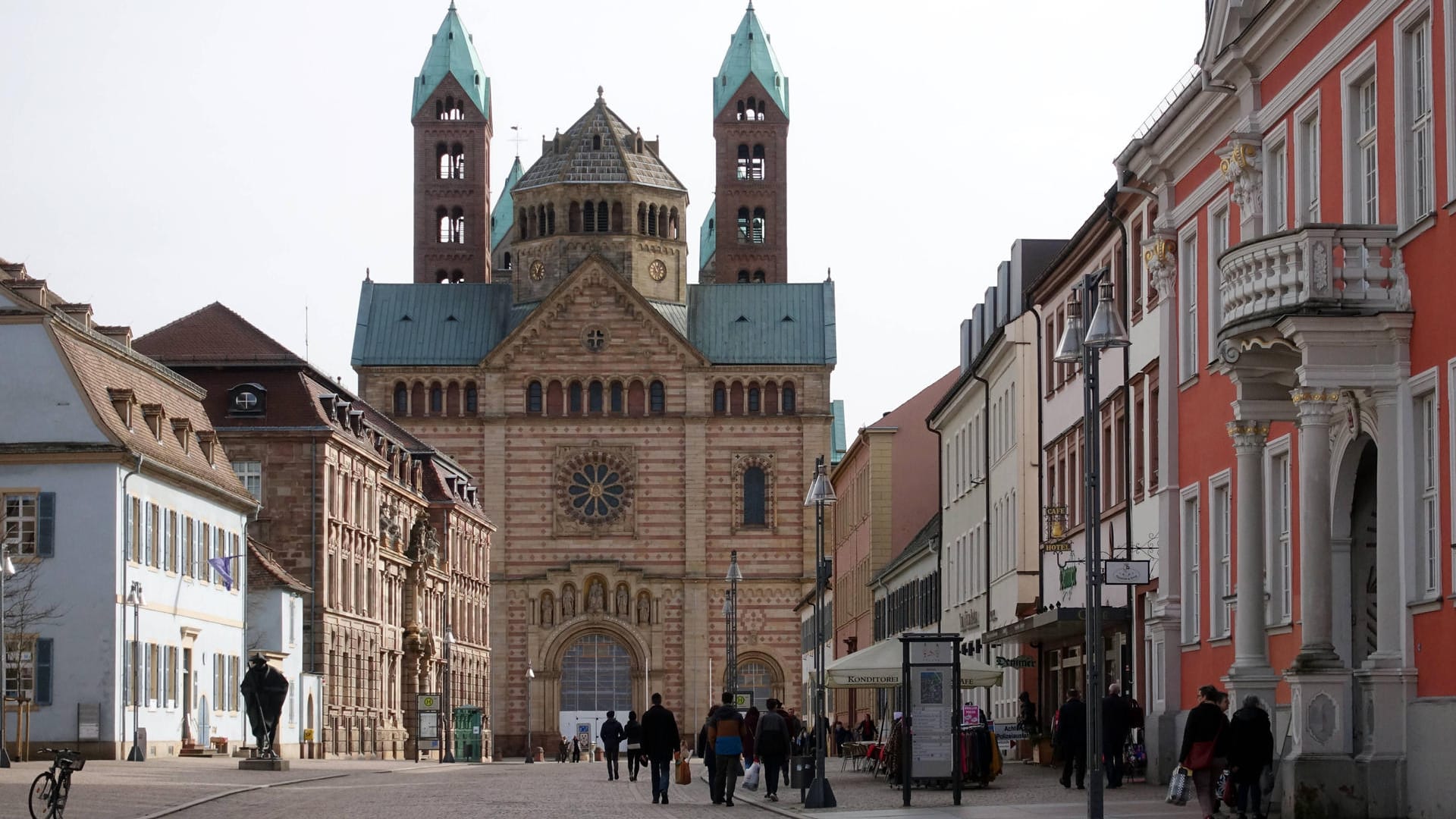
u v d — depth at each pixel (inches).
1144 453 2250.2
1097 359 1444.4
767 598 6397.6
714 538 6402.6
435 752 5246.1
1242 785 1371.8
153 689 3321.9
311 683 4212.6
